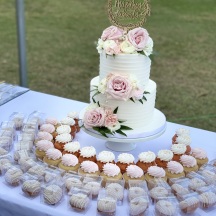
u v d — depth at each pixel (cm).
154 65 540
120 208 149
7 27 675
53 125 197
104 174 160
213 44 625
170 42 627
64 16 742
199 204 149
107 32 171
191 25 710
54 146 178
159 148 190
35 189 150
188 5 827
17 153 170
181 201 147
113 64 167
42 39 625
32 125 193
